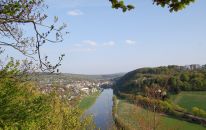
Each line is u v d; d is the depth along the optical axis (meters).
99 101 160.25
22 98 11.98
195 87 122.94
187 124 81.00
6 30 7.69
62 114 21.94
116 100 115.00
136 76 162.38
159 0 4.90
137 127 26.59
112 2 5.21
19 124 11.18
